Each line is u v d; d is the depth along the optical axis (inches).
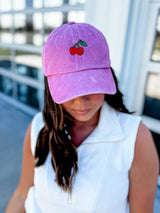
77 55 24.4
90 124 28.1
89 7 77.4
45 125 29.0
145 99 80.4
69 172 26.2
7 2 152.9
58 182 26.3
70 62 24.7
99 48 25.1
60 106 27.2
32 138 31.2
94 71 25.1
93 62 24.9
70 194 26.3
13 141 111.7
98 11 75.0
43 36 127.4
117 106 28.0
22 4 137.1
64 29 25.1
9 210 34.6
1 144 108.3
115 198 26.0
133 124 25.6
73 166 26.2
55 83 25.7
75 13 99.7
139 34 71.1
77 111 25.2
